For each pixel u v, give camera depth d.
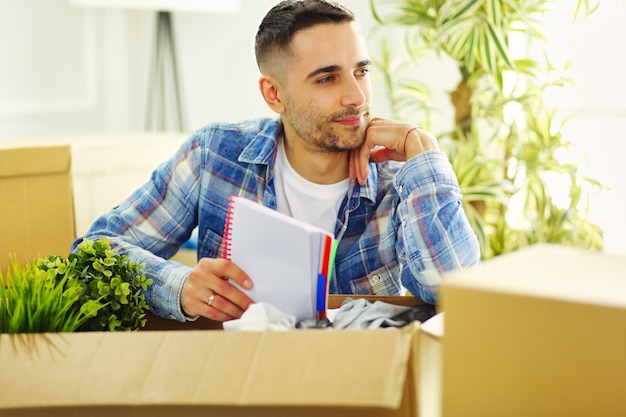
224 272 1.13
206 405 0.85
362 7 2.98
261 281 1.12
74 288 1.07
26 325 0.99
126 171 2.33
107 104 3.86
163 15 3.61
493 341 0.73
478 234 2.32
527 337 0.71
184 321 1.25
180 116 3.62
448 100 2.81
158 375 0.85
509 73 2.48
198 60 3.70
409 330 0.83
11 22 3.44
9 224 1.84
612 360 0.68
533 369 0.71
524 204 2.37
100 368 0.88
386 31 2.91
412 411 0.82
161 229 1.52
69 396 0.86
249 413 0.85
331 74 1.33
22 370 0.89
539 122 2.31
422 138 1.33
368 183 1.42
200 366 0.85
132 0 3.15
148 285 1.27
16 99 3.48
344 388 0.79
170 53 3.77
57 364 0.89
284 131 1.46
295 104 1.36
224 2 3.30
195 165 1.51
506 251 2.42
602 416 0.68
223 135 1.51
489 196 2.29
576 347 0.69
